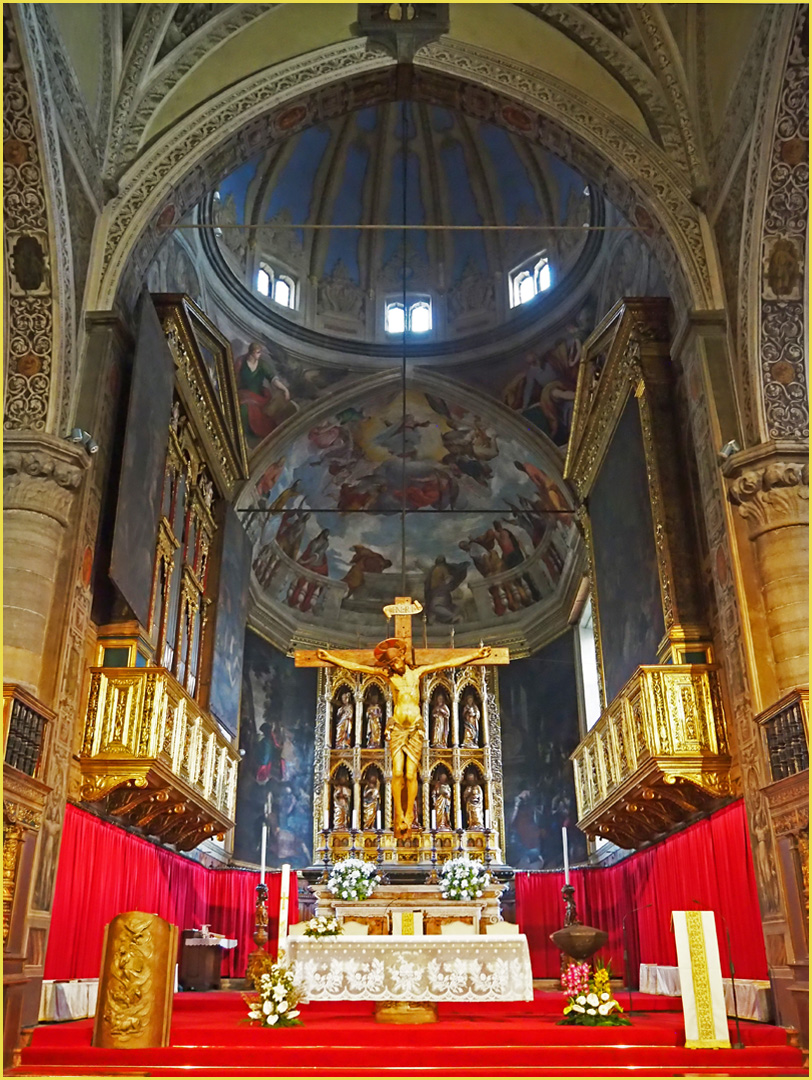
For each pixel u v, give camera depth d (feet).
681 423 48.16
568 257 73.31
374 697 83.92
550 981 69.21
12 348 39.99
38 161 38.40
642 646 49.73
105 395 42.96
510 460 82.28
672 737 40.60
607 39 49.39
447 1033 30.66
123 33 47.47
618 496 55.77
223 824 56.44
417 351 79.82
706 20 46.34
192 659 57.47
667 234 46.78
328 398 79.25
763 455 38.58
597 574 61.93
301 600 88.43
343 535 89.45
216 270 69.82
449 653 39.32
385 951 32.48
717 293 45.11
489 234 81.10
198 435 59.26
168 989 29.94
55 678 36.35
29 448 37.65
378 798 79.10
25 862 32.19
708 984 30.07
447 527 89.51
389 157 80.64
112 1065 27.89
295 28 51.16
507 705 84.48
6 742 31.45
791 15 37.19
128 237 45.73
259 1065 28.14
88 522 40.09
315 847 77.61
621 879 62.54
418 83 52.95
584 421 61.62
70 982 36.91
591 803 56.13
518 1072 27.27
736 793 39.22
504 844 78.89
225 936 65.51
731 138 44.09
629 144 48.26
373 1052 28.68
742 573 38.83
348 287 81.92
